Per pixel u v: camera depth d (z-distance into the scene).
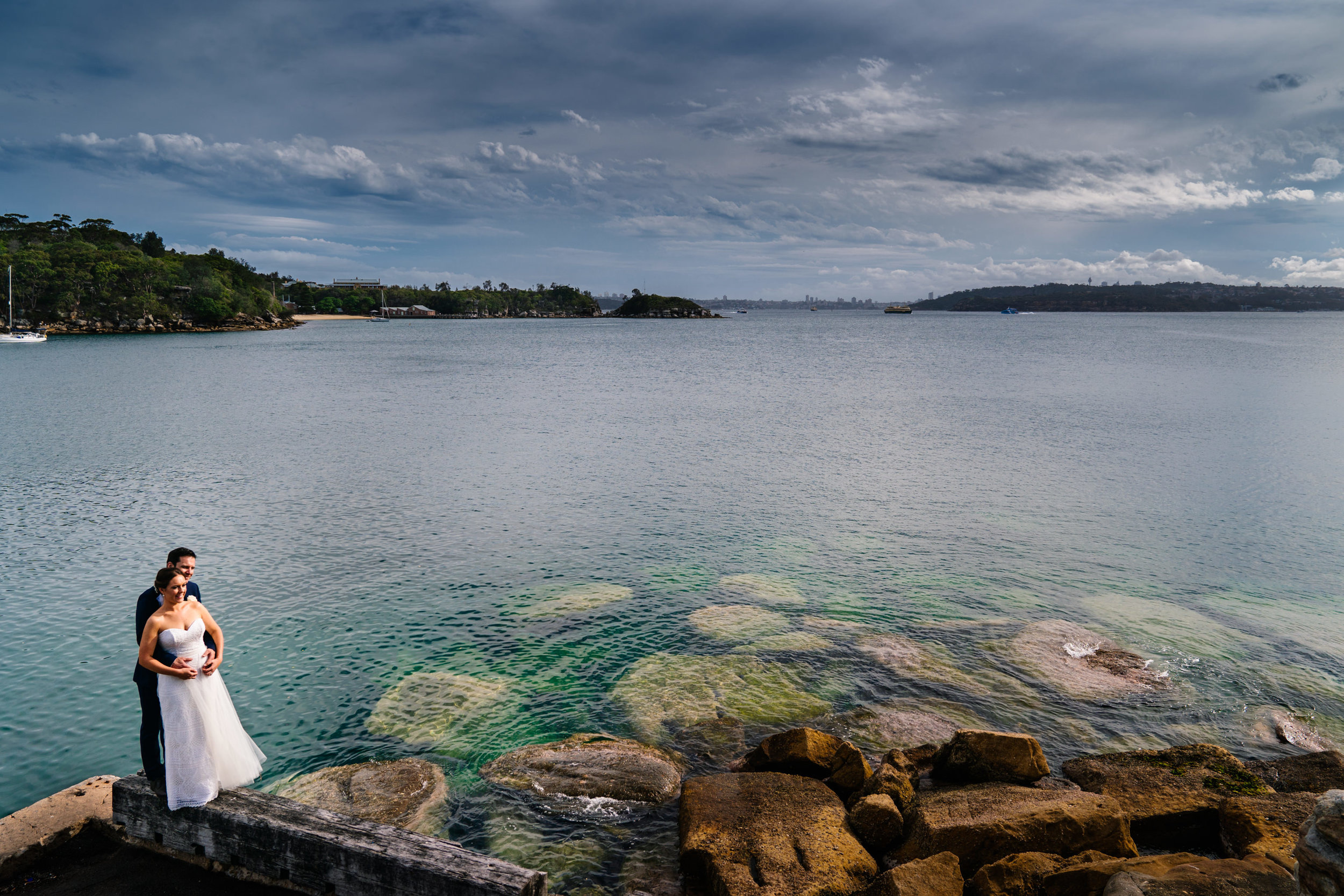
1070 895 8.06
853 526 26.05
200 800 7.66
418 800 10.75
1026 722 13.21
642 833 10.14
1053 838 9.16
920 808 9.78
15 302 166.75
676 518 26.92
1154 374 86.25
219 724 7.86
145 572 20.84
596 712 13.65
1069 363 102.62
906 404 60.03
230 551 22.69
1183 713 13.68
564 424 48.84
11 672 15.20
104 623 17.56
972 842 9.06
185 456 37.34
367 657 16.00
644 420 50.69
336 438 42.88
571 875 9.39
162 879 7.59
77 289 176.12
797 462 36.94
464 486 31.28
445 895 6.67
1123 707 13.82
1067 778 11.21
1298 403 59.62
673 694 14.12
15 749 12.63
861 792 10.39
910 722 13.03
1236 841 9.49
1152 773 10.98
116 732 13.22
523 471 34.44
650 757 11.75
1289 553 23.75
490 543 23.83
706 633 17.09
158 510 27.11
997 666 15.37
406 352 129.00
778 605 18.92
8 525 25.02
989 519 27.06
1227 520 27.20
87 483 31.17
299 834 7.22
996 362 106.06
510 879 6.54
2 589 19.53
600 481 32.47
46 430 44.44
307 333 197.75
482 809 10.66
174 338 160.88
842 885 8.43
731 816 9.72
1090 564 22.48
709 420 50.81
